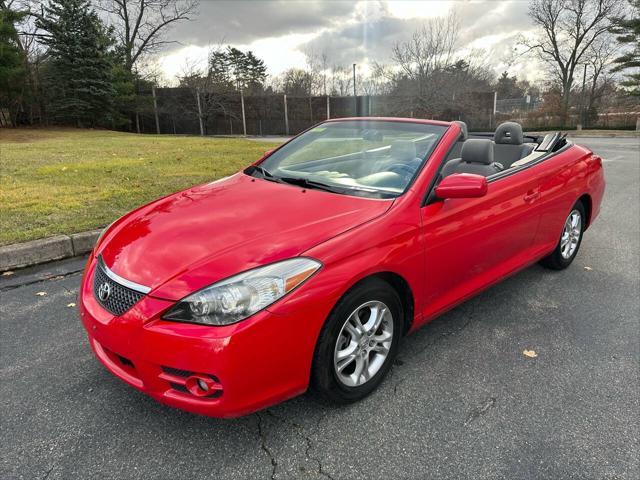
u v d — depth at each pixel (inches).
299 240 92.7
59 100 1184.2
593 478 83.4
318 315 88.5
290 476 83.3
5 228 198.7
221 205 113.1
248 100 1609.3
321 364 92.2
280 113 1627.7
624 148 701.9
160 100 1542.8
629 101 1457.9
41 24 1160.8
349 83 1974.7
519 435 93.7
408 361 119.2
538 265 187.3
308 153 143.1
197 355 80.7
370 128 143.7
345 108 1619.1
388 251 100.0
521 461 87.0
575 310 148.2
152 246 96.9
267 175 136.9
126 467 84.7
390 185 116.9
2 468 84.0
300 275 86.8
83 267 179.6
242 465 85.5
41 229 197.9
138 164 378.6
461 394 106.3
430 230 110.8
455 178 109.5
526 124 1480.1
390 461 86.8
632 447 90.7
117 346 87.7
